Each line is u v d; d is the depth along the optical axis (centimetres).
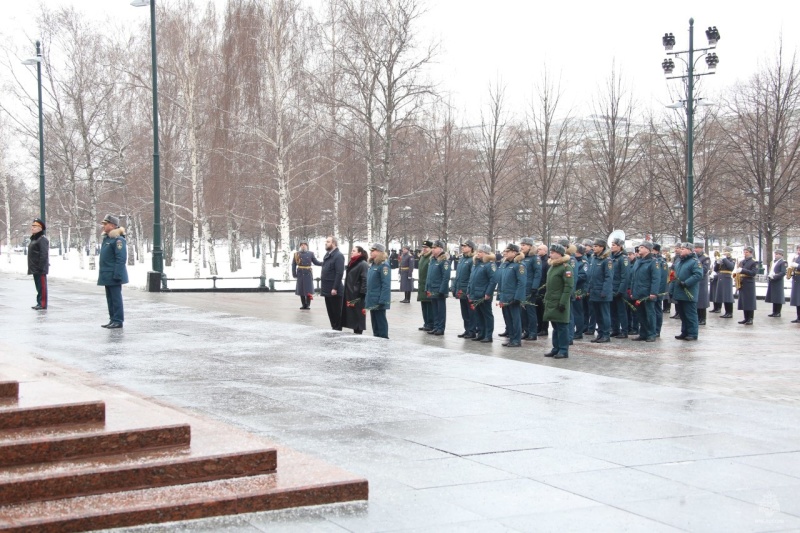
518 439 754
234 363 1148
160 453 598
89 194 4950
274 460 602
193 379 1027
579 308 1823
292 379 1033
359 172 4631
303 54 3797
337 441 739
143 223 6544
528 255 1761
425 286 1862
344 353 1241
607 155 4238
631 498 588
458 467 663
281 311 2330
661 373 1316
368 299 1602
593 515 550
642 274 1767
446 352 1259
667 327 2139
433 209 5303
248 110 3959
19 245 13275
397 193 4753
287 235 3772
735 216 3950
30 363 912
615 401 928
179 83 4284
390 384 1009
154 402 889
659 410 885
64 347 1293
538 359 1480
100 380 1012
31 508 517
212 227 4981
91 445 594
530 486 615
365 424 804
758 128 3934
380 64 3634
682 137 3994
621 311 1870
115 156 5062
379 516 546
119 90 4772
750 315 2250
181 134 5019
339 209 4822
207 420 711
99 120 4881
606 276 1741
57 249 13425
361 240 6147
